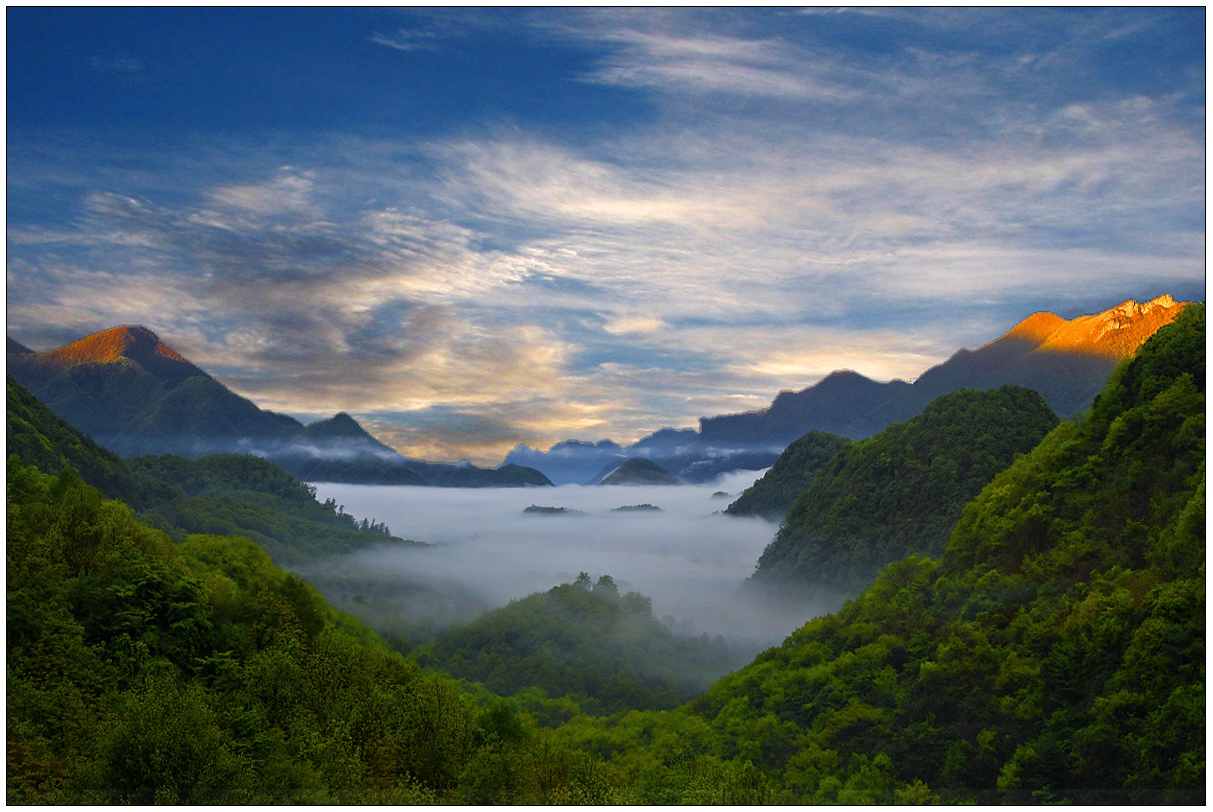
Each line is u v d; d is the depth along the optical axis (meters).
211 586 62.34
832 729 62.94
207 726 38.97
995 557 73.94
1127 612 54.03
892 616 76.56
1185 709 45.38
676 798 52.75
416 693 56.16
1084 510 67.88
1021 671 56.50
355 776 43.19
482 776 47.22
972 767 53.06
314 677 52.03
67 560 54.84
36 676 43.03
